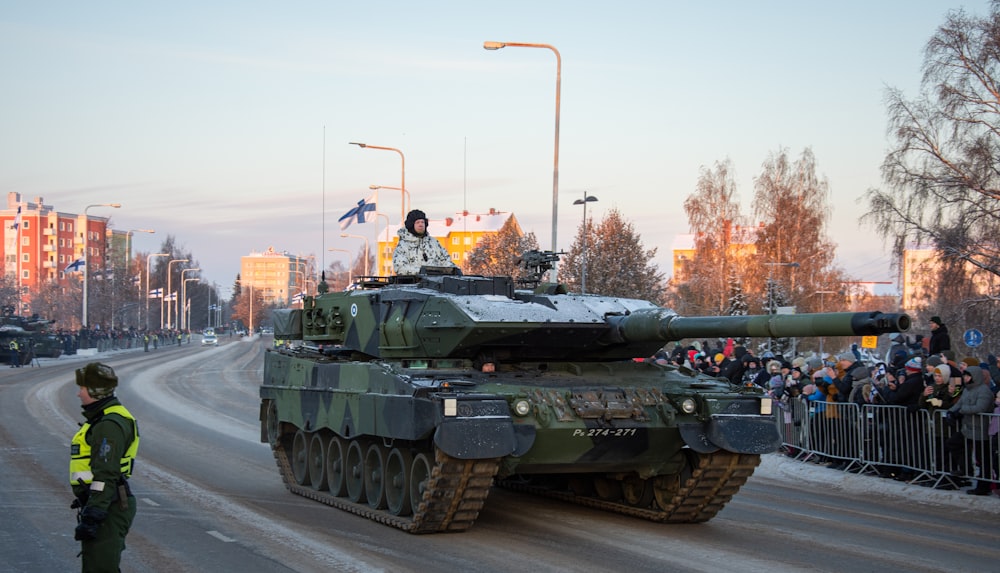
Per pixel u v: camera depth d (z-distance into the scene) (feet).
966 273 108.27
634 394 38.42
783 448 62.18
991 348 109.29
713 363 76.23
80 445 22.12
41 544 35.27
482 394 35.53
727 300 178.81
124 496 22.27
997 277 108.37
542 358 42.65
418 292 42.96
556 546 35.24
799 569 31.63
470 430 34.30
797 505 44.96
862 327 29.17
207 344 338.34
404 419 36.70
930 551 34.45
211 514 41.45
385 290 45.42
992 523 40.04
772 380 64.44
